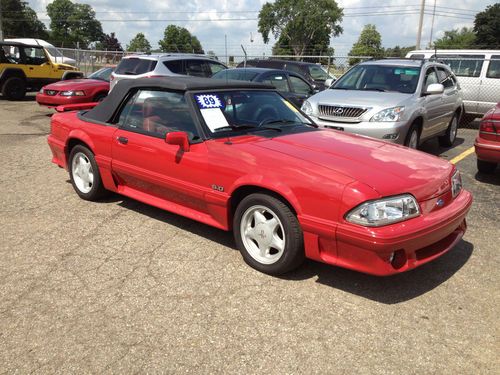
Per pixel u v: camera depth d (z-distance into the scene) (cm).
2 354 293
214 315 334
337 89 834
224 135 430
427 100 787
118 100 513
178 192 446
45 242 451
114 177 523
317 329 320
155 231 478
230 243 452
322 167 361
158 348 299
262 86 508
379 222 327
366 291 370
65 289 367
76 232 474
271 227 379
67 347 299
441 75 901
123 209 539
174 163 438
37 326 320
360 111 705
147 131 473
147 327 320
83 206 549
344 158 383
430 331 320
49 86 1316
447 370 283
